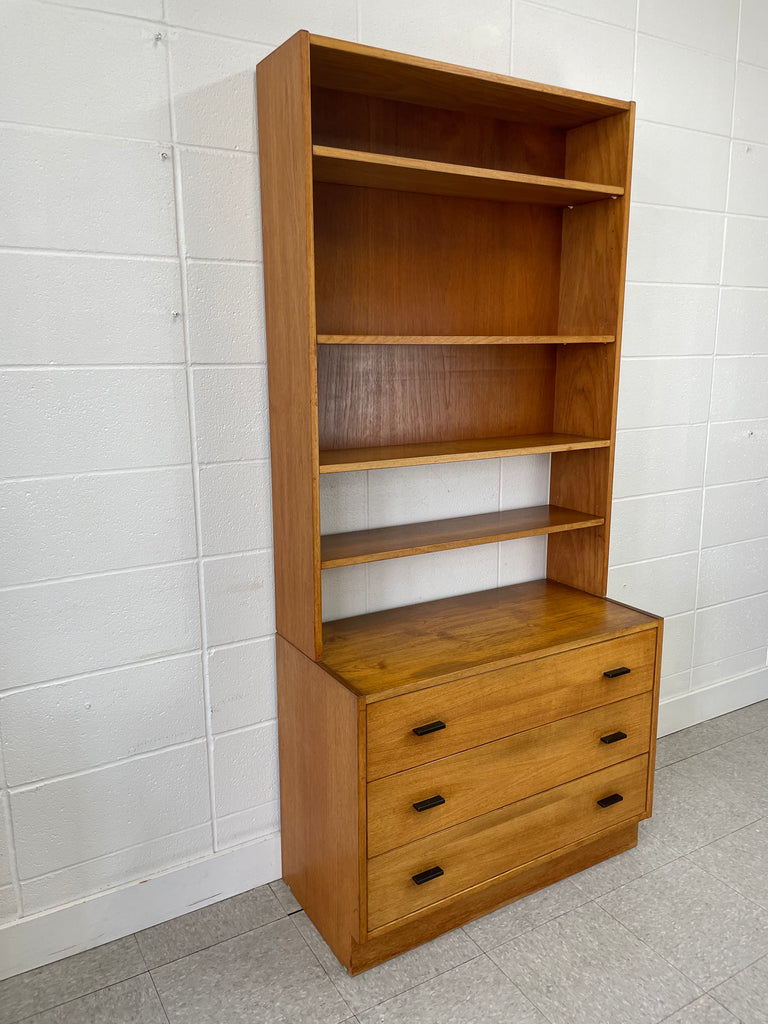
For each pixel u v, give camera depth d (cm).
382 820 175
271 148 175
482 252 219
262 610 205
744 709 324
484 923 201
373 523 219
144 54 167
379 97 194
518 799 198
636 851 230
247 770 210
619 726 215
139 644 188
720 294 279
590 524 226
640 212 251
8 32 152
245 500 197
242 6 176
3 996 177
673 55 248
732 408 293
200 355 185
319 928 197
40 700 178
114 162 167
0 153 155
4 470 166
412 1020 171
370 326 205
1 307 160
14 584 171
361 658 187
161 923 201
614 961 187
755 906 206
